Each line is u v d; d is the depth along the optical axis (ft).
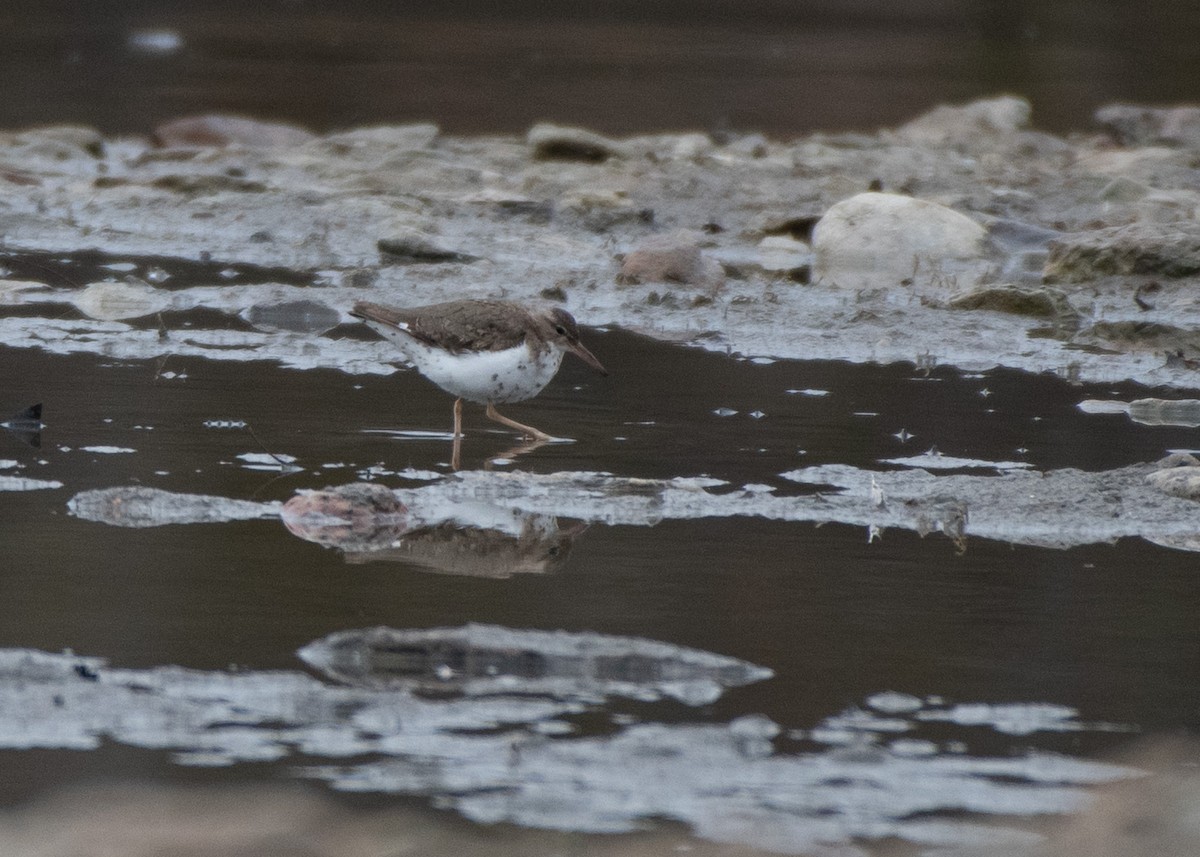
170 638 24.53
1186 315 54.24
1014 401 43.70
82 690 22.56
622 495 33.71
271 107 111.34
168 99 113.09
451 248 62.59
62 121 101.14
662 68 136.98
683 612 26.50
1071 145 95.76
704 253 61.57
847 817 19.63
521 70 133.90
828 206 73.15
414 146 87.97
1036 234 65.67
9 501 31.83
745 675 23.80
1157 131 94.32
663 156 83.76
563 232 68.28
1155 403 42.68
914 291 58.39
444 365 38.29
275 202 71.10
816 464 36.86
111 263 60.80
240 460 35.83
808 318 53.62
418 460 36.58
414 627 25.29
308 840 18.78
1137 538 31.63
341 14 177.68
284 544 29.73
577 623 25.75
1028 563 29.73
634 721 22.20
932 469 36.52
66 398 40.93
